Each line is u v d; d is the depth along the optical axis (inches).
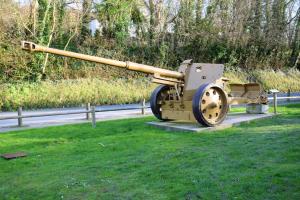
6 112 639.1
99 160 233.9
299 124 343.6
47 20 764.6
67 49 821.9
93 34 885.2
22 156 255.4
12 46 732.0
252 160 210.8
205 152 238.8
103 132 349.4
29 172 213.2
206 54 1015.6
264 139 273.1
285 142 255.4
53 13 770.8
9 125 425.1
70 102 733.9
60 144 297.9
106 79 829.2
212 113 334.0
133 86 833.5
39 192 176.7
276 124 351.6
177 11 968.9
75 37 846.5
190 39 984.9
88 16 854.5
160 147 263.7
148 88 841.5
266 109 435.5
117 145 279.9
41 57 748.6
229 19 1035.9
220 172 191.2
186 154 236.2
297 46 1192.8
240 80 974.4
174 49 965.8
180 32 967.0
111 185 181.2
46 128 387.5
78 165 223.6
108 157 241.1
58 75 792.9
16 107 679.1
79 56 290.0
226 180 177.0
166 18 946.1
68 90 748.6
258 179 174.6
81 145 288.2
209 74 354.9
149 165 214.2
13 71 732.0
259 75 1035.3
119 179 190.4
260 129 323.6
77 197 167.3
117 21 878.4
